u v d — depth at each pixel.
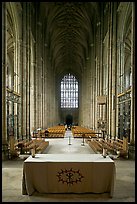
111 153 13.36
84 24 38.44
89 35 39.22
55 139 23.53
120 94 18.48
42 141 17.78
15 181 7.28
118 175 8.02
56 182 6.18
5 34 12.74
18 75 20.03
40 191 6.20
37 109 28.91
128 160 11.00
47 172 6.18
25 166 6.14
